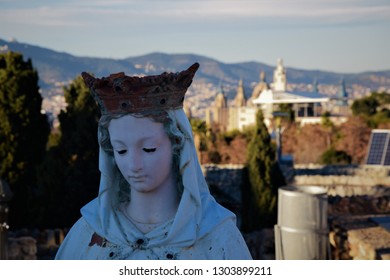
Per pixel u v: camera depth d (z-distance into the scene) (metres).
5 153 26.62
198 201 3.71
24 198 25.52
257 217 22.59
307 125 72.19
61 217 23.38
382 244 13.17
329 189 25.83
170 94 3.60
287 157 40.50
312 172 33.34
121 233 3.77
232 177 29.95
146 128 3.56
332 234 14.51
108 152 3.80
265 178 22.77
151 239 3.71
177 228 3.65
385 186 27.78
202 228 3.69
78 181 23.56
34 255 16.23
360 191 25.64
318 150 66.44
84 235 3.93
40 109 28.03
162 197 3.76
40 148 27.98
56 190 23.38
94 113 23.98
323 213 11.00
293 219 10.98
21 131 27.12
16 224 24.77
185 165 3.65
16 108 27.16
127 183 3.92
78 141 23.77
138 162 3.58
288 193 11.00
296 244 10.97
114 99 3.55
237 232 3.79
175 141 3.65
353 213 18.52
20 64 27.67
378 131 37.59
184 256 3.64
